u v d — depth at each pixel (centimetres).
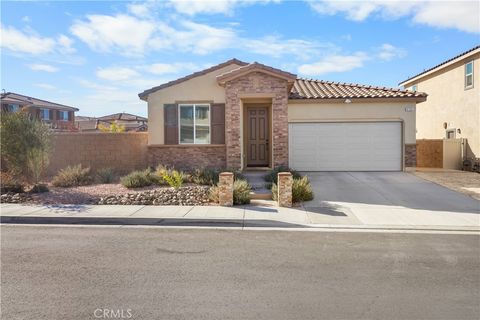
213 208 1124
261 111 1903
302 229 923
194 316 460
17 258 685
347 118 1884
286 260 680
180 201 1200
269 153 1883
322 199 1259
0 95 4175
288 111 1900
